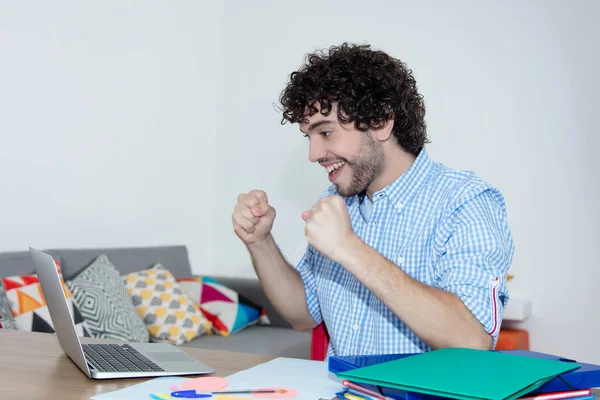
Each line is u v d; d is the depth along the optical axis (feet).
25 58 9.53
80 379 3.43
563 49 11.00
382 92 4.26
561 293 10.89
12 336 4.70
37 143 9.73
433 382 2.64
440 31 11.84
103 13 10.88
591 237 10.71
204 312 10.57
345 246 3.56
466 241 4.07
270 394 3.09
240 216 4.86
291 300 5.17
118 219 11.23
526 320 11.12
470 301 3.77
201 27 13.20
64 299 3.39
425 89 11.92
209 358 3.99
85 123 10.56
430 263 4.33
